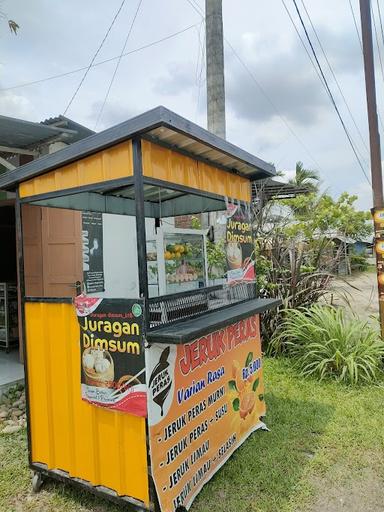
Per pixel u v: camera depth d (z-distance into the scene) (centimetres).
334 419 335
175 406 218
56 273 466
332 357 435
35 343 249
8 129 400
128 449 210
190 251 315
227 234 291
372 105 484
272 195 677
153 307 204
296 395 390
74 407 231
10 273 682
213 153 253
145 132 200
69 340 232
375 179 481
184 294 233
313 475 258
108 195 347
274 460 274
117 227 470
